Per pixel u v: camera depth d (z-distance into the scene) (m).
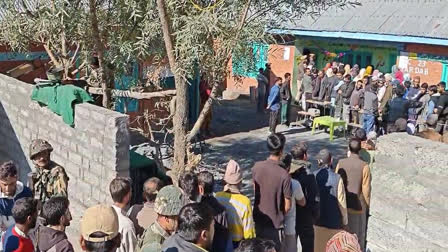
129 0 8.67
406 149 4.55
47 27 9.13
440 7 16.56
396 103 13.01
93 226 3.93
